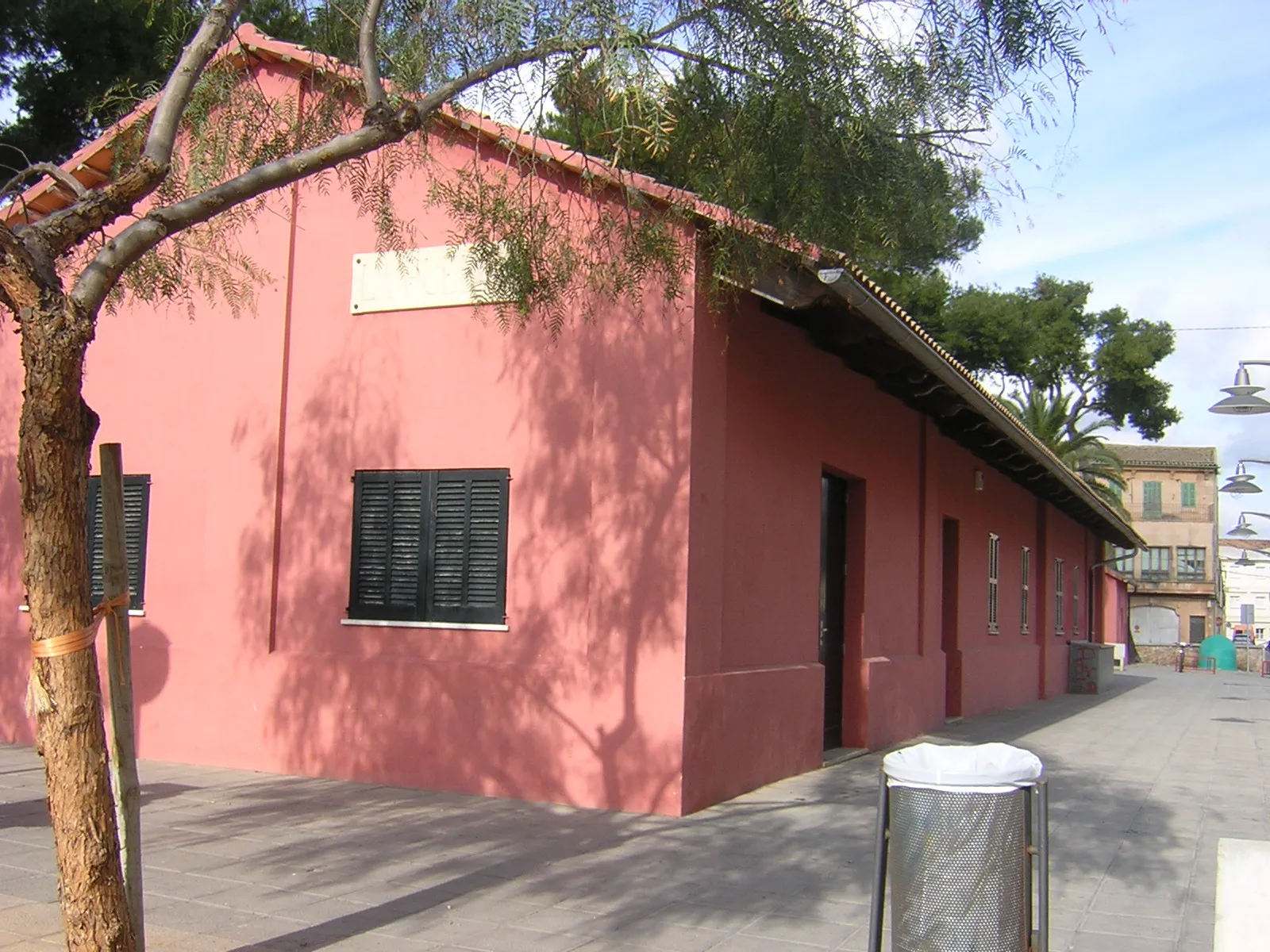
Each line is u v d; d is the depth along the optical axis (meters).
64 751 4.22
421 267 9.78
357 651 9.74
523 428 9.29
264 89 9.72
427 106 6.27
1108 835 8.52
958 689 16.34
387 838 7.66
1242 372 14.24
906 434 13.81
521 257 8.05
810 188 7.62
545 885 6.66
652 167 8.23
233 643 10.20
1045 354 35.31
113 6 14.74
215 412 10.56
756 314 9.88
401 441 9.76
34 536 4.21
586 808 8.63
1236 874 4.16
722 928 5.98
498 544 9.30
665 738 8.48
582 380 9.09
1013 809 4.50
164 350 10.88
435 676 9.32
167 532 10.68
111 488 4.73
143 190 4.78
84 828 4.22
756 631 9.88
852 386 12.11
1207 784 11.10
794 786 9.78
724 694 9.05
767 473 10.10
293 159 5.37
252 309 9.41
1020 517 20.56
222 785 9.31
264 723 9.98
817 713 10.84
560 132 8.45
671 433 8.70
